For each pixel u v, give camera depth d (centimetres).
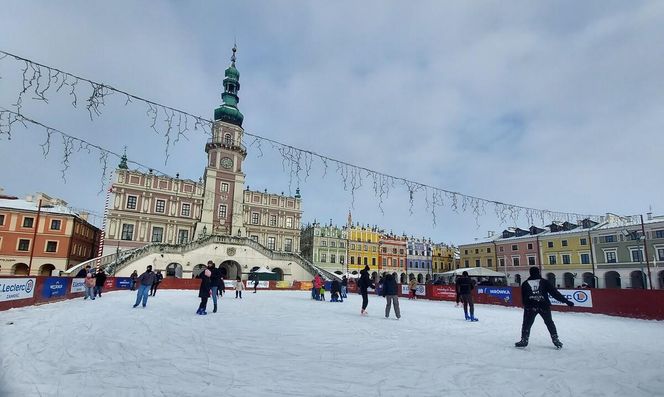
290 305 2002
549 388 543
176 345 804
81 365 625
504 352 794
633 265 5066
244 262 4816
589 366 680
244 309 1691
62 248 4844
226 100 5975
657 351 840
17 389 495
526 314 872
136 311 1476
